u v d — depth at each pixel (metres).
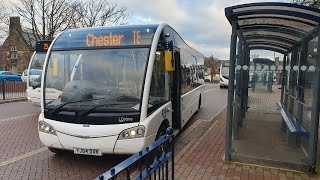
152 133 5.46
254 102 9.29
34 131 8.62
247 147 6.24
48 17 24.23
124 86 5.50
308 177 4.86
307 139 5.52
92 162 5.83
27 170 5.40
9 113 12.16
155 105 5.80
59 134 5.32
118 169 2.35
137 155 2.71
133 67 5.59
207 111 13.10
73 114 5.28
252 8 4.88
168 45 6.59
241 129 7.48
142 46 5.71
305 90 5.96
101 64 5.76
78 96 5.53
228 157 5.57
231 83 5.43
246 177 4.83
